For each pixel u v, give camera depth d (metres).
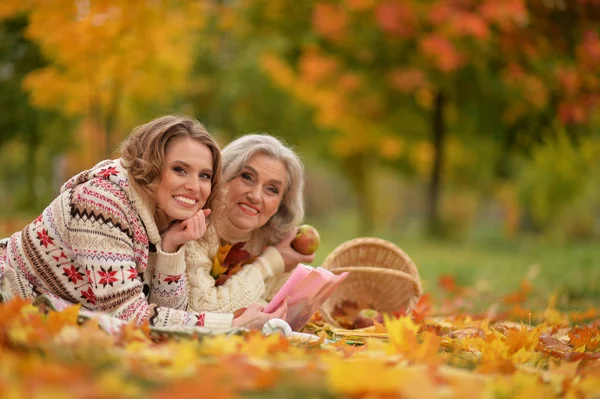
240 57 16.83
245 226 3.54
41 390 1.49
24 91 11.92
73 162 18.92
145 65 12.71
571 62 13.70
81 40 11.24
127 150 2.98
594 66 12.87
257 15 15.98
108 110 13.59
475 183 23.73
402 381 1.79
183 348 1.99
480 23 12.31
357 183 23.92
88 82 12.05
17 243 2.95
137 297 2.83
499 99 14.18
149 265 3.03
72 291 2.90
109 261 2.80
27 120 12.45
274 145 3.62
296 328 3.27
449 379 2.01
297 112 18.08
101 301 2.79
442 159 15.67
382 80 15.27
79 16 11.05
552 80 13.82
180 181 2.98
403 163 22.42
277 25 16.16
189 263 3.23
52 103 12.01
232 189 3.52
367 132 19.38
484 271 7.87
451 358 2.62
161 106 16.95
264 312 3.13
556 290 5.91
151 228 2.95
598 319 4.73
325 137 19.81
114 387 1.58
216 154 3.13
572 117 13.68
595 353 3.05
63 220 2.86
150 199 2.98
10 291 2.89
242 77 16.70
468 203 28.53
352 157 23.17
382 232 17.00
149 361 2.01
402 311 3.74
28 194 13.88
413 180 25.53
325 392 1.81
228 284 3.36
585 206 20.20
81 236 2.81
